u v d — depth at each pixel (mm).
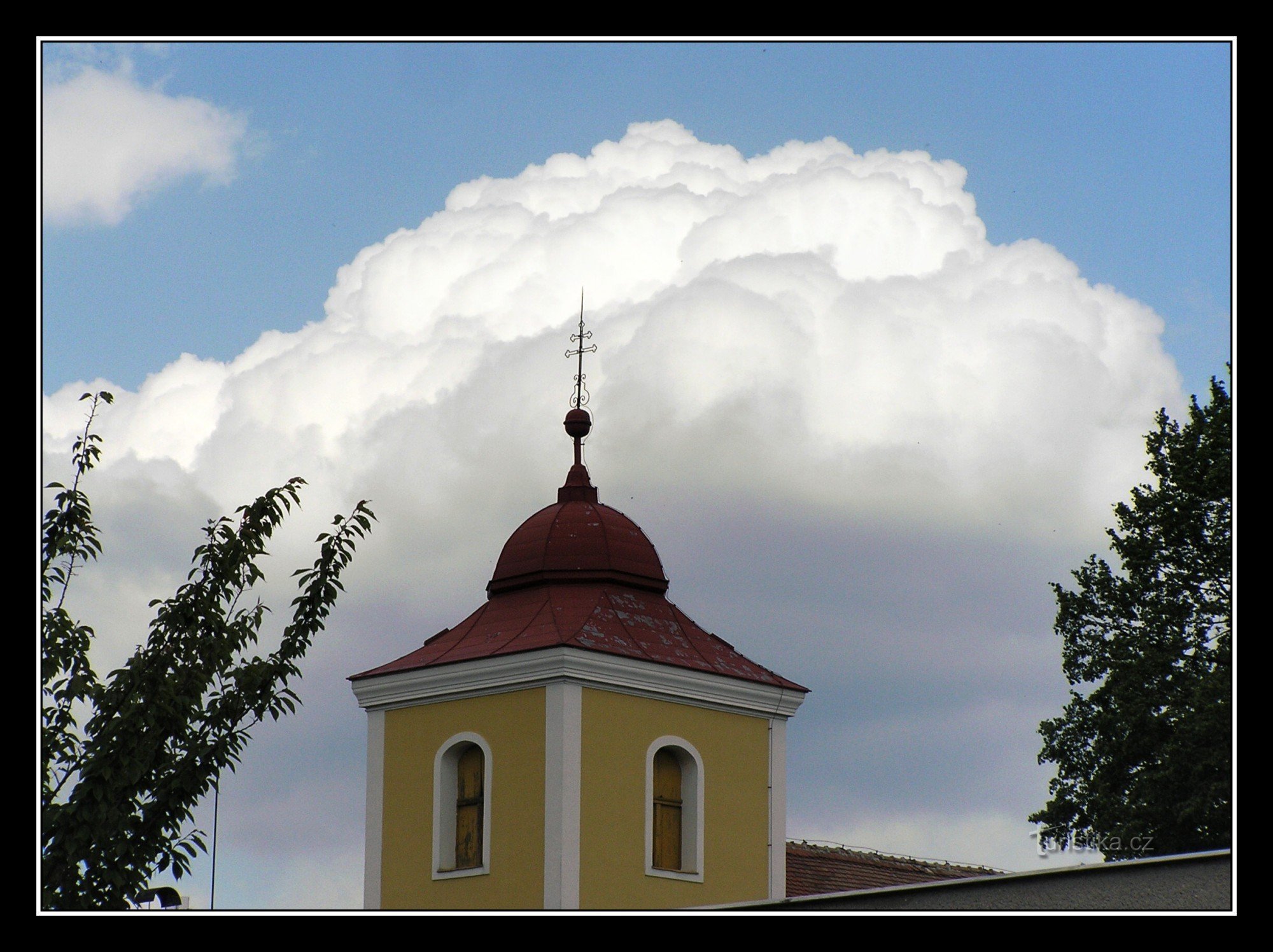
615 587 79938
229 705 57250
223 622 57875
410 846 76750
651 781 75812
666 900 75000
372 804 77938
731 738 78250
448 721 77188
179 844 55906
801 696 79938
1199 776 92688
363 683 78938
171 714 56125
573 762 74188
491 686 76312
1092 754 98188
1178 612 100000
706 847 76500
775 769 79000
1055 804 97875
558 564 79938
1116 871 43812
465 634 79375
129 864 55250
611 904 73875
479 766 76625
